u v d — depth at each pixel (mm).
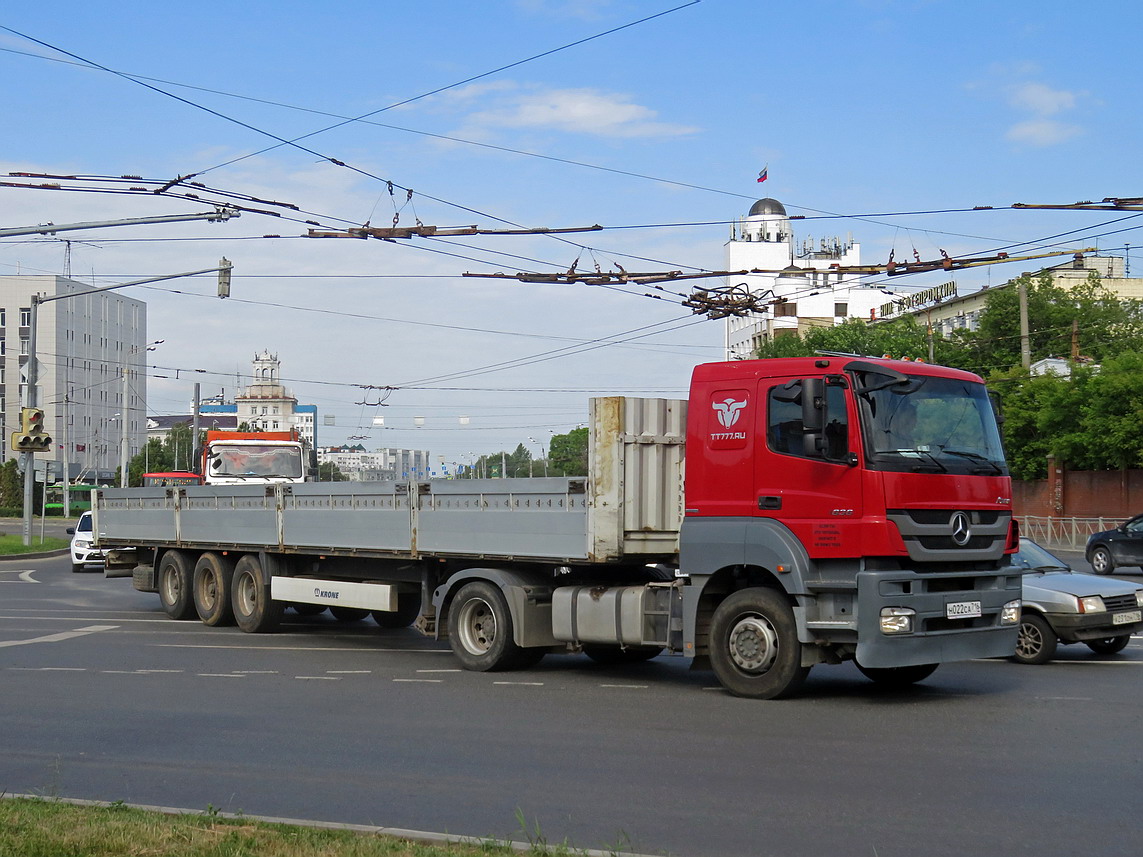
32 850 6016
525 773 8125
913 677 12211
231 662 14367
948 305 90125
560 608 12805
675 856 6094
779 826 6676
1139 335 72375
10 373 119750
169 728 9984
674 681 12656
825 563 10859
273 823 6578
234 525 18047
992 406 11844
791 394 11133
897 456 10688
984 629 11188
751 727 9750
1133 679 12586
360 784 7867
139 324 141875
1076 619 13609
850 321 77562
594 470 12164
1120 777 7824
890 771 8039
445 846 6105
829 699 11234
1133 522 30031
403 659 14633
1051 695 11453
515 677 12992
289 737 9547
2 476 95562
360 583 15883
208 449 30203
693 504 11688
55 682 12703
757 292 24703
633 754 8703
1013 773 7957
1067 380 49812
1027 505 53344
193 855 5945
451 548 13945
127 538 20719
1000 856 6070
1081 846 6242
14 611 21375
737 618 11383
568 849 6004
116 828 6426
